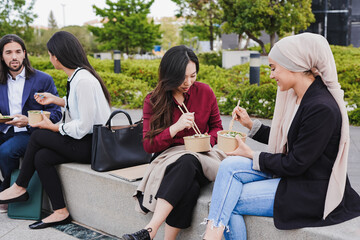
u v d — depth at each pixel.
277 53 1.99
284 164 1.98
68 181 3.19
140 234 2.22
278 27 17.22
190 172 2.31
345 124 1.90
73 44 3.05
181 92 2.58
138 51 33.25
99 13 26.27
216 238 2.07
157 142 2.47
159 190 2.32
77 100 2.99
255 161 2.09
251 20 17.78
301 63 1.95
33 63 14.45
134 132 3.08
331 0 15.55
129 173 2.92
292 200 1.98
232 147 2.23
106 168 2.99
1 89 3.46
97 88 3.05
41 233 3.01
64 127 3.02
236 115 2.49
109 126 2.97
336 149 1.94
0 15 23.31
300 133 1.93
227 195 2.08
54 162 3.14
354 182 3.57
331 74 1.94
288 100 2.12
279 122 2.18
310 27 16.19
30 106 3.49
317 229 1.91
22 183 3.11
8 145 3.32
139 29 26.14
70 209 3.24
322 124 1.87
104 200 2.96
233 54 19.73
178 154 2.40
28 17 23.94
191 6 23.11
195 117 2.63
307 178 1.99
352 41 15.61
